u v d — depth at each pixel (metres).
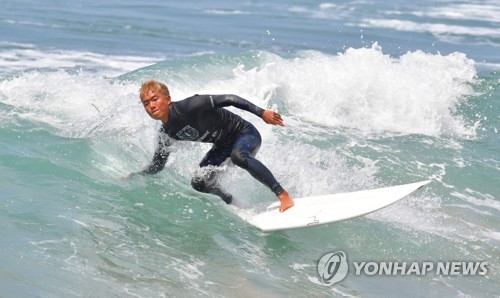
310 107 36.66
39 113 29.67
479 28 77.19
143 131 27.44
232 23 74.44
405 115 36.38
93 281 17.45
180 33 66.38
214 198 24.03
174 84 36.59
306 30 71.38
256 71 39.25
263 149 27.41
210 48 59.78
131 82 34.91
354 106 36.59
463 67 44.31
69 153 25.62
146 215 22.06
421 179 28.81
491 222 25.16
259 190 25.11
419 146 33.16
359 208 21.88
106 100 31.66
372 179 28.09
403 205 25.66
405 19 82.19
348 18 81.62
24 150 25.20
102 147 26.45
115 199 22.72
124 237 20.28
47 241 19.00
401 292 19.78
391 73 37.91
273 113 21.52
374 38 67.94
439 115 36.41
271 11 85.31
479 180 29.38
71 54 52.41
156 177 24.77
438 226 24.28
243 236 21.83
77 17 70.50
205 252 20.38
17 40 55.81
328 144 31.91
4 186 21.95
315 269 20.56
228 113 22.53
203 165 22.83
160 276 18.44
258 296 18.31
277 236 22.22
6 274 16.84
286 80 37.38
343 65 38.00
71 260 18.27
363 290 19.64
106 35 62.19
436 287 20.30
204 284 18.45
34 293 16.27
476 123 37.22
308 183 25.62
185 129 21.75
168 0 90.12
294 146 28.50
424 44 65.88
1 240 18.50
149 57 54.00
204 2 90.69
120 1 85.94
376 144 32.81
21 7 73.69
